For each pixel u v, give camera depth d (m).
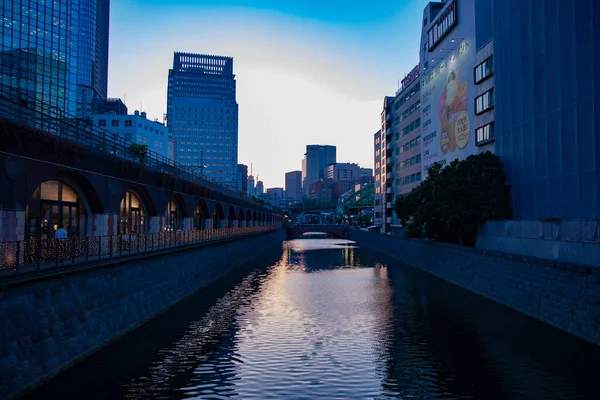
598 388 18.06
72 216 29.02
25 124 21.50
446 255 49.84
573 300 25.22
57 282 19.27
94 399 16.69
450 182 45.38
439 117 69.88
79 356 19.78
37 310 17.52
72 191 28.95
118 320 24.33
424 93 78.69
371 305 35.09
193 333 26.12
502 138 45.69
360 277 52.22
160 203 41.94
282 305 34.91
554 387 18.23
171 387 18.09
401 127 99.88
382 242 94.25
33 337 16.95
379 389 18.25
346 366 20.94
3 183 20.95
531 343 23.84
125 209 36.75
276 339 25.30
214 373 19.78
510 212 43.53
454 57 63.31
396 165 104.81
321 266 64.81
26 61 103.81
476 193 43.69
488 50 51.91
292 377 19.47
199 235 44.38
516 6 42.59
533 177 39.94
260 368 20.55
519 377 19.33
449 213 43.94
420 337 25.75
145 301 28.81
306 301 36.69
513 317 30.00
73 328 19.83
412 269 60.59
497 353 22.52
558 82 36.34
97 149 29.06
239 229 68.06
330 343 24.61
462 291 41.28
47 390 16.95
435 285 45.38
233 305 34.59
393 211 105.50
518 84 42.41
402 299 37.62
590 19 32.72
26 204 22.64
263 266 64.62
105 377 18.81
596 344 22.67
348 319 30.27
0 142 20.45
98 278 22.91
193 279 40.56
